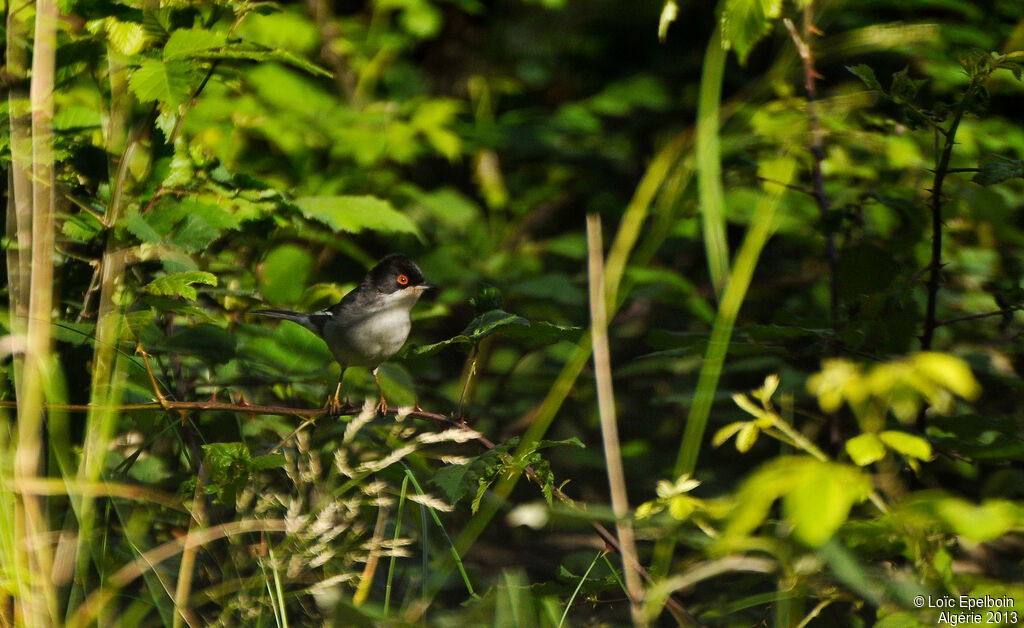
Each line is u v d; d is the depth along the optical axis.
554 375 10.59
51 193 5.23
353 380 6.95
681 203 6.56
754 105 7.80
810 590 4.59
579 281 11.71
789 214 8.99
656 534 4.49
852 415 7.44
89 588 5.08
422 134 12.69
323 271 11.40
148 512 5.75
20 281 5.28
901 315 6.23
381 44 13.10
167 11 5.53
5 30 5.96
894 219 8.47
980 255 8.16
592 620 5.77
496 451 5.18
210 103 9.26
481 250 12.38
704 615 4.92
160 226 6.09
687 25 14.75
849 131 7.76
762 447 9.44
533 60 15.98
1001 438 5.33
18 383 5.01
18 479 4.79
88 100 6.60
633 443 9.95
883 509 4.07
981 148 8.12
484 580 6.98
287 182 11.03
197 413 6.22
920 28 7.62
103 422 5.10
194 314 5.74
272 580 5.03
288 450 5.76
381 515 5.48
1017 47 7.07
